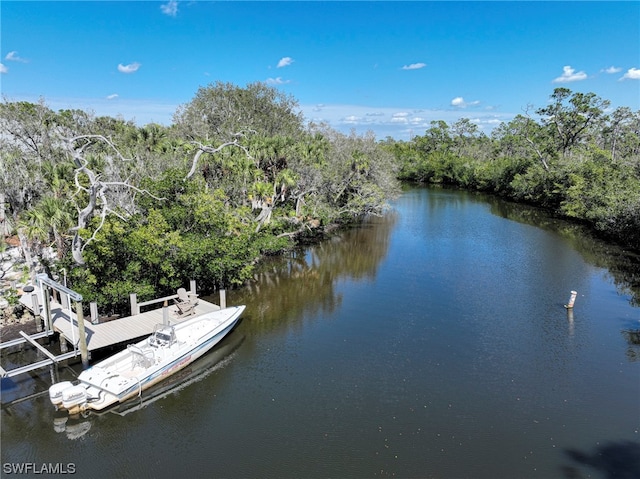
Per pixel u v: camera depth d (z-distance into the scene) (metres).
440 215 49.81
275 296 23.84
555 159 58.41
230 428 12.81
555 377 15.45
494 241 36.53
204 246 20.69
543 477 10.84
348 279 26.86
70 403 12.68
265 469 11.21
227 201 29.22
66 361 15.79
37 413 13.23
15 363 15.72
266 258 31.14
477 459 11.49
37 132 28.36
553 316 20.80
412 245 35.41
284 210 33.12
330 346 17.91
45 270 20.45
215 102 51.25
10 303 18.80
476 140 107.75
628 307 21.78
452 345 17.95
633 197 35.19
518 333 18.97
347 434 12.52
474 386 14.92
